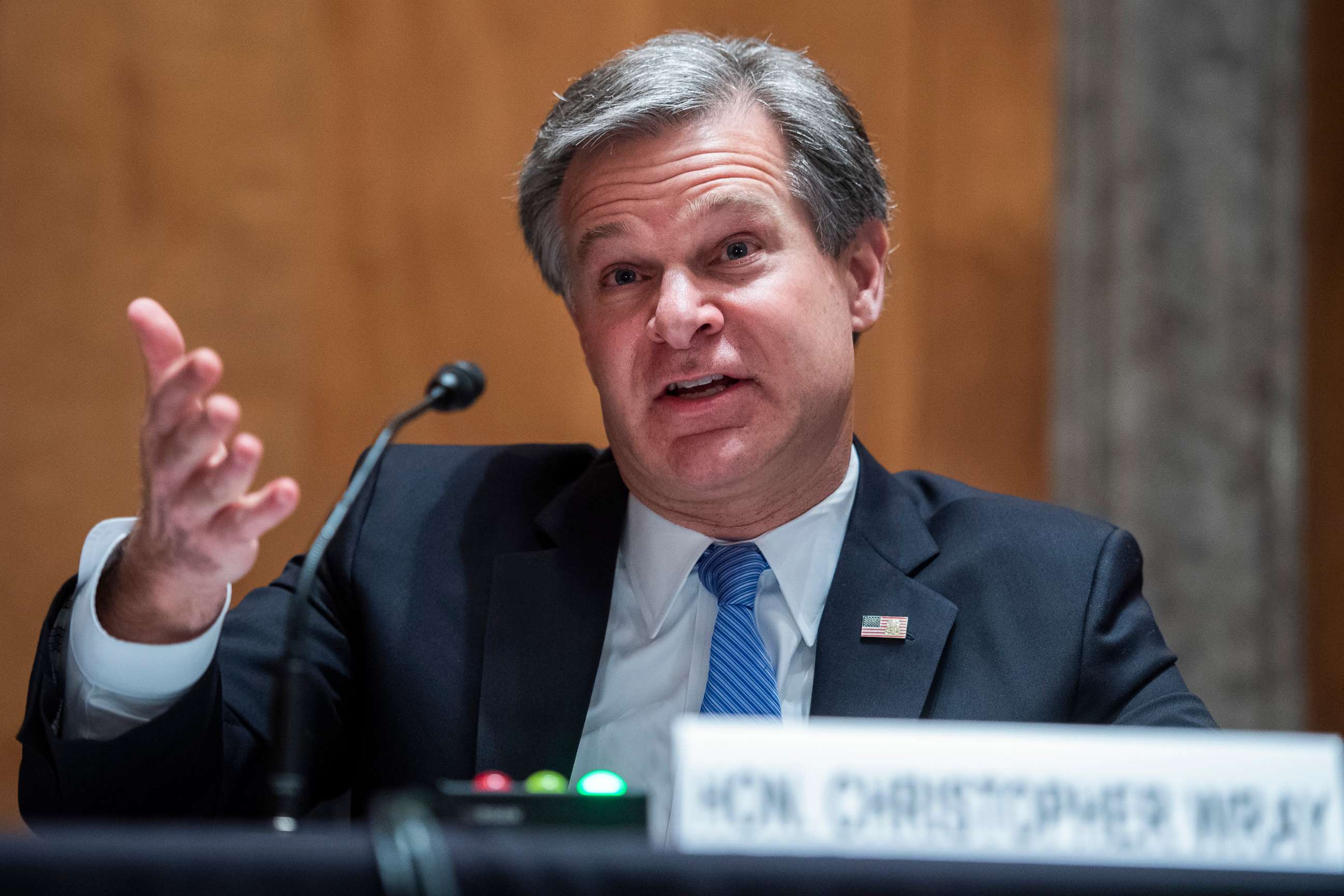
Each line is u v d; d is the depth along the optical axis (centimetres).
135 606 486
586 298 660
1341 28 1534
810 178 645
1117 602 641
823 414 638
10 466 1266
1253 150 1509
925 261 1486
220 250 1333
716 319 619
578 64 1427
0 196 1277
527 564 660
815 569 654
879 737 336
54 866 297
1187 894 315
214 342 1323
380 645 641
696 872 307
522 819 364
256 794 593
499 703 621
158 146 1323
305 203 1365
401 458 736
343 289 1369
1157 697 612
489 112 1409
